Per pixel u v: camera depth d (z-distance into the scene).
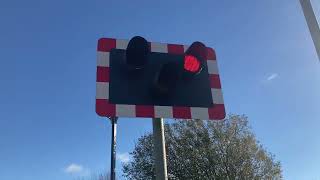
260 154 14.76
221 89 2.77
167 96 2.63
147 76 2.66
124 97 2.59
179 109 2.63
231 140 14.79
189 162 14.71
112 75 2.64
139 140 15.88
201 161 14.67
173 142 15.07
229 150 14.67
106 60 2.68
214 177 14.41
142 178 15.34
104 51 2.71
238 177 14.40
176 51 2.80
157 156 2.46
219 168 14.53
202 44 2.64
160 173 2.41
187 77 2.70
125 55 2.66
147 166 15.30
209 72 2.79
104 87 2.60
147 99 2.61
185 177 14.55
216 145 14.79
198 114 2.66
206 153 14.63
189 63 2.63
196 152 14.75
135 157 15.67
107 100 2.57
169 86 2.59
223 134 14.81
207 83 2.75
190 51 2.64
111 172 8.32
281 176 14.81
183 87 2.69
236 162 14.55
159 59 2.75
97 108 2.54
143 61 2.58
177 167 14.76
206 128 15.01
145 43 2.56
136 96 2.61
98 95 2.58
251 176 14.44
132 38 2.54
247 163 14.57
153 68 2.71
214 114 2.70
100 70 2.65
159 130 2.54
